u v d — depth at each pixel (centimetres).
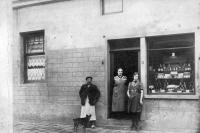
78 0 1220
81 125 1169
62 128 1134
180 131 991
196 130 967
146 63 1066
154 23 1048
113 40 1147
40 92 1311
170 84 1041
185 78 1018
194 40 994
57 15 1277
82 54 1204
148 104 1049
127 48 1123
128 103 1045
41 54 1355
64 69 1249
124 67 1135
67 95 1238
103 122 1143
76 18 1224
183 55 1024
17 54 1388
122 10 1120
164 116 1021
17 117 1367
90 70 1182
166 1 1027
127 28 1100
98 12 1170
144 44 1065
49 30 1296
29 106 1340
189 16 989
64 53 1252
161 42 1059
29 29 1355
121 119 1120
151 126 1042
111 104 1157
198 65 969
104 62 1148
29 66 1388
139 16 1077
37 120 1315
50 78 1284
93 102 1117
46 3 1307
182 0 1002
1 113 496
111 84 1158
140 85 1037
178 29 1005
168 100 1017
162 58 1058
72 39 1232
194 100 977
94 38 1176
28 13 1359
